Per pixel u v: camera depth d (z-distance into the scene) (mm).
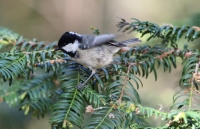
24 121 6844
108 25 13836
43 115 5242
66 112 4023
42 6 13328
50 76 5699
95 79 4816
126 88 4305
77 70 4887
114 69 4812
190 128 3416
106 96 4277
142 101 7234
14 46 5367
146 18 13430
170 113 3363
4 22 12664
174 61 4930
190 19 6617
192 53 4852
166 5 12594
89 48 5156
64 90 4504
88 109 3914
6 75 4238
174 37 5031
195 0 12016
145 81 9094
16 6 13047
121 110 3812
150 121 6238
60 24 13492
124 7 13867
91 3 13805
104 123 3812
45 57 4949
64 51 5238
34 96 5449
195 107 4332
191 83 4152
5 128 6695
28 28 12891
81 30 13703
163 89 7910
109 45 5379
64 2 13570
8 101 4973
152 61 4852
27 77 4645
